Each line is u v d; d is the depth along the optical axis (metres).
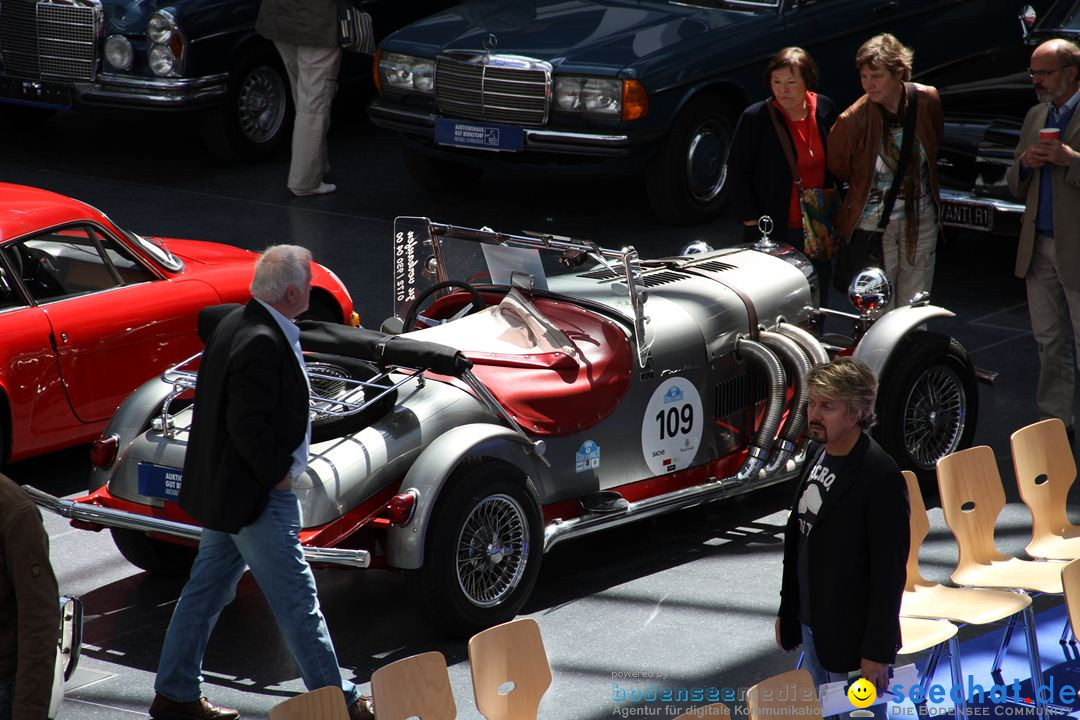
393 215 29.56
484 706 10.49
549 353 15.55
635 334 15.88
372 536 14.38
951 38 31.11
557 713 12.82
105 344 18.09
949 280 26.27
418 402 14.65
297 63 30.44
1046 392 19.38
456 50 28.17
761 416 17.34
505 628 10.65
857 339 18.30
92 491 15.07
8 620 9.62
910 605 12.93
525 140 27.58
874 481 10.50
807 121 19.41
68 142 35.16
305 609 12.19
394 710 10.12
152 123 37.25
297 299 12.02
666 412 16.30
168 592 15.55
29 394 17.47
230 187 31.52
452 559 13.80
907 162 19.12
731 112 28.48
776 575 15.78
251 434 11.69
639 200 30.70
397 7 35.09
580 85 27.05
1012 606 12.74
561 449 15.31
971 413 18.20
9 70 32.09
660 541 16.78
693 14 28.78
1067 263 18.25
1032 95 24.47
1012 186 19.02
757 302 17.30
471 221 29.03
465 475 13.91
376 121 29.72
